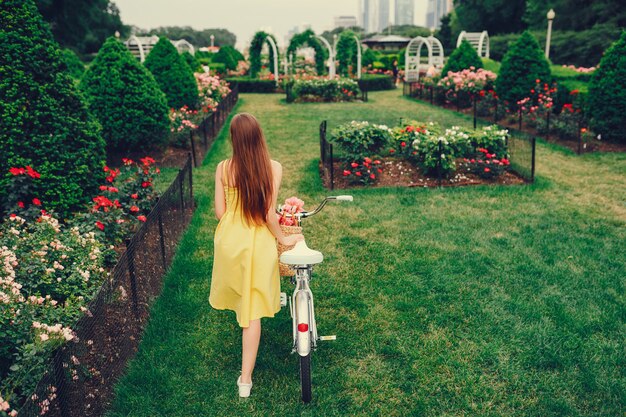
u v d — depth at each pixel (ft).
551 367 10.93
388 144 27.40
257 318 9.84
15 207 14.92
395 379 10.66
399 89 82.53
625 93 32.22
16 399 8.23
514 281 14.88
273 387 10.41
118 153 30.42
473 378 10.57
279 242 10.59
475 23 148.87
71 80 17.29
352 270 15.93
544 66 44.21
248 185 9.77
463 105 53.47
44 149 15.89
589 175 26.76
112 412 9.59
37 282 11.34
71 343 8.53
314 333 10.10
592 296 13.87
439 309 13.39
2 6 15.97
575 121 34.71
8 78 15.69
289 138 38.81
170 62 40.24
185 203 20.43
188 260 16.60
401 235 18.75
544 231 18.84
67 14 137.08
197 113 39.93
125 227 16.63
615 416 9.41
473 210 21.42
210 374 10.89
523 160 26.43
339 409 9.78
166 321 12.89
